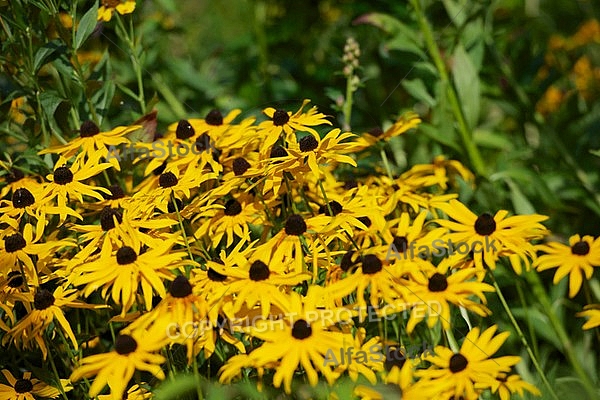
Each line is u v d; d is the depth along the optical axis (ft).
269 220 3.76
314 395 3.43
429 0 5.13
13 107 4.48
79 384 3.69
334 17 6.24
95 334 3.81
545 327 4.28
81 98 4.28
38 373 3.64
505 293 4.58
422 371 3.42
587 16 6.84
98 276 3.43
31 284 3.61
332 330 3.44
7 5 4.16
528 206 4.65
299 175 3.70
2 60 4.13
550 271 4.64
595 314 3.64
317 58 6.17
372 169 4.27
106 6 4.27
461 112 4.75
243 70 5.97
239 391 3.40
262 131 3.80
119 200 3.83
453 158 4.81
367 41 5.66
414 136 5.02
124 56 5.08
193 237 3.73
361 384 3.37
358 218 3.74
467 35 4.91
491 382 3.40
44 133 4.12
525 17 6.06
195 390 3.57
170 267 3.45
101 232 3.60
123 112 4.90
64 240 3.68
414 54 4.96
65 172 3.77
